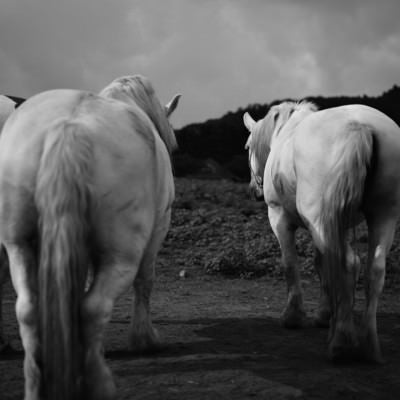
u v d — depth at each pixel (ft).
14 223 9.94
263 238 34.01
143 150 10.58
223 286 26.35
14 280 10.02
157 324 18.81
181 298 23.63
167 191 12.91
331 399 11.57
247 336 17.31
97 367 9.68
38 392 9.37
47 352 9.04
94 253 10.28
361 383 12.54
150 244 14.16
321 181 13.71
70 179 9.36
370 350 13.99
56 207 9.26
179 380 12.43
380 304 23.22
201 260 30.68
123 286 10.28
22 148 9.90
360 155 13.23
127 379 12.50
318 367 13.69
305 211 14.16
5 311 20.61
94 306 9.74
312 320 19.24
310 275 28.30
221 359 14.30
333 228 13.33
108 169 9.88
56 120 10.00
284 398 11.45
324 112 14.61
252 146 22.49
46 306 9.11
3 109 14.73
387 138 13.67
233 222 39.65
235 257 29.01
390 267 28.73
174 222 38.68
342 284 13.42
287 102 20.21
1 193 9.97
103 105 10.62
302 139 14.40
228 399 11.34
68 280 9.13
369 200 14.12
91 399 9.62
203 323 19.10
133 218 10.36
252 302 23.15
